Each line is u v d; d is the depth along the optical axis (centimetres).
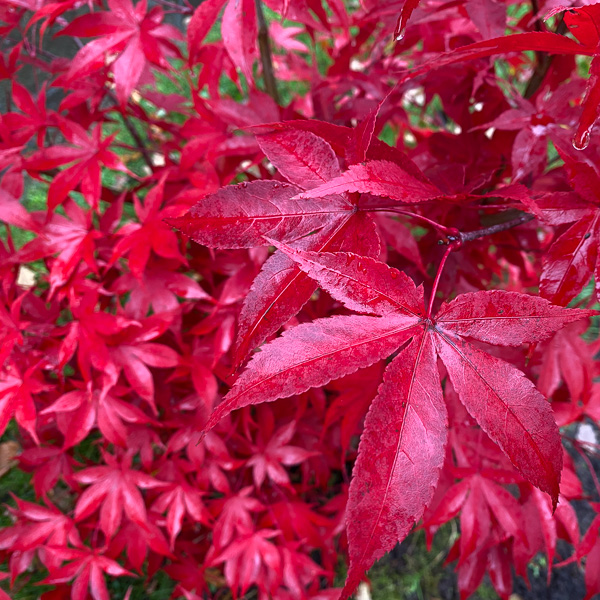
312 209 16
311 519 38
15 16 32
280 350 14
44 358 32
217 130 30
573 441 35
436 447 14
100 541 46
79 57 27
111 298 36
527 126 24
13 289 32
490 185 33
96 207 29
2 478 55
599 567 30
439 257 34
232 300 31
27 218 27
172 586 50
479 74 28
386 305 15
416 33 33
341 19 30
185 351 33
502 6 24
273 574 39
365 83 35
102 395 29
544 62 30
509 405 14
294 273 15
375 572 53
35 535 33
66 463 37
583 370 28
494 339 15
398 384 14
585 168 17
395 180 15
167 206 30
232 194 15
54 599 36
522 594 51
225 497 37
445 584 52
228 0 23
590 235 18
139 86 32
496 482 32
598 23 14
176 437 35
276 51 73
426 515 32
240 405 13
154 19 29
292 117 29
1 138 32
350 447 50
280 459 37
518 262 38
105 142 30
